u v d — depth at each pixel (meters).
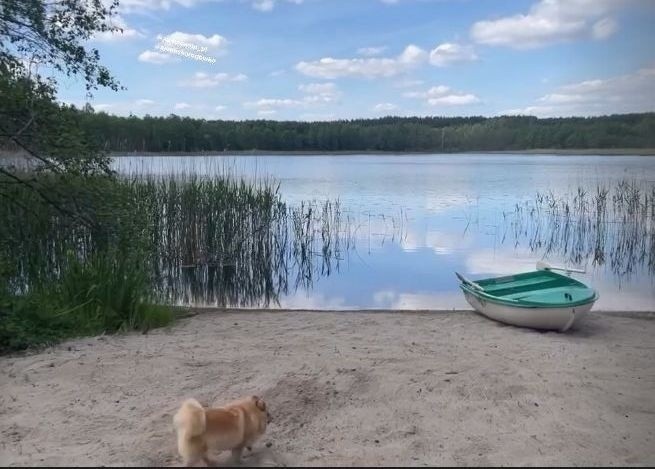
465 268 14.49
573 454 4.11
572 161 65.38
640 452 4.15
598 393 5.25
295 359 6.14
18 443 4.29
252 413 4.04
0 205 10.11
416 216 23.14
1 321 6.85
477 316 8.97
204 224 14.47
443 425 4.59
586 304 7.82
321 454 4.11
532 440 4.33
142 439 4.34
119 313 7.97
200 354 6.40
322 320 8.69
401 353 6.45
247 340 7.16
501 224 21.11
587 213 21.09
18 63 9.18
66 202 9.73
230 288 12.84
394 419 4.69
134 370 5.82
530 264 14.88
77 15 9.55
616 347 6.95
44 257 10.20
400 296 11.85
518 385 5.40
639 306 10.73
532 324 7.92
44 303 7.69
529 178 41.59
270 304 11.44
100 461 4.00
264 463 3.97
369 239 18.41
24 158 9.52
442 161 72.75
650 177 32.62
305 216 18.41
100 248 9.52
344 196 30.14
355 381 5.45
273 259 15.35
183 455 3.76
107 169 9.80
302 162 70.69
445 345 6.92
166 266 14.17
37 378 5.62
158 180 14.85
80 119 10.00
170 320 8.44
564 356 6.46
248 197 15.19
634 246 16.22
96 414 4.80
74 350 6.61
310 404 4.97
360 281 13.29
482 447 4.21
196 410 3.81
